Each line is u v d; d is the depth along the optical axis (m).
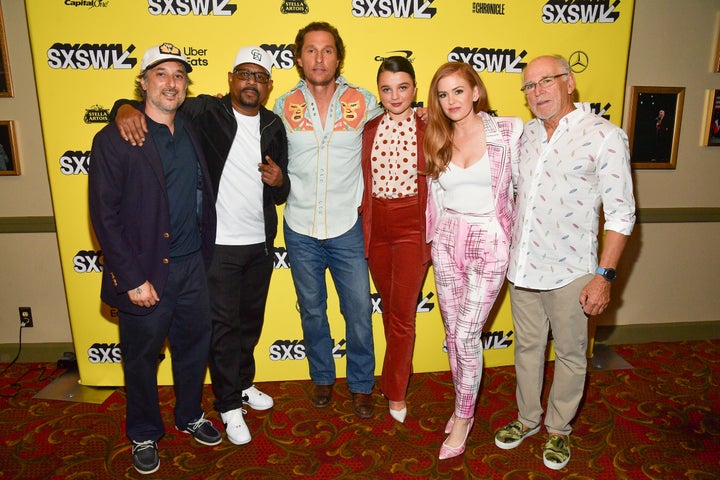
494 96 2.75
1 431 2.45
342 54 2.29
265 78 2.13
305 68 2.20
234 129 2.16
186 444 2.36
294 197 2.41
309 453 2.29
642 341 3.35
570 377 2.13
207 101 2.18
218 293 2.26
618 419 2.52
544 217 1.99
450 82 1.93
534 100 1.92
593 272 2.00
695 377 2.92
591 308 1.95
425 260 2.30
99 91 2.56
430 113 2.04
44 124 2.58
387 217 2.29
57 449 2.32
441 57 2.67
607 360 3.12
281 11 2.56
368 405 2.56
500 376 2.95
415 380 2.92
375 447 2.32
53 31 2.49
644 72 3.04
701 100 3.12
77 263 2.73
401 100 2.14
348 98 2.31
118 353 2.83
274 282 2.83
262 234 2.34
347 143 2.31
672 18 2.99
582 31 2.71
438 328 2.96
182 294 2.11
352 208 2.41
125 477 2.13
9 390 2.82
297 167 2.35
